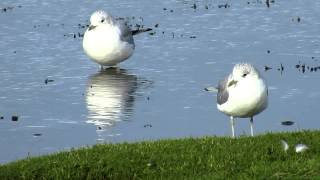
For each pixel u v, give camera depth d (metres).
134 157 17.17
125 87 26.78
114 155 17.27
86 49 29.30
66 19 36.19
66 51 31.41
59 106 24.84
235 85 19.12
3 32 33.78
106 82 27.44
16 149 21.06
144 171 16.64
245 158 16.73
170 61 29.77
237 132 22.05
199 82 27.09
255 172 15.84
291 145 17.28
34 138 21.91
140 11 37.62
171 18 36.16
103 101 25.27
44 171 16.73
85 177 16.62
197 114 23.80
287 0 39.16
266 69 28.22
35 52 31.06
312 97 25.06
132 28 34.38
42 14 36.91
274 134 18.25
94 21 29.25
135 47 31.83
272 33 33.19
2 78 27.80
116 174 16.67
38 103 25.19
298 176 15.56
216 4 38.84
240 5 38.41
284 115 23.44
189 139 18.34
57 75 28.31
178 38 32.81
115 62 29.41
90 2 39.38
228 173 16.08
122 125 22.86
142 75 28.22
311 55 29.89
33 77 28.00
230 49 30.94
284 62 29.05
